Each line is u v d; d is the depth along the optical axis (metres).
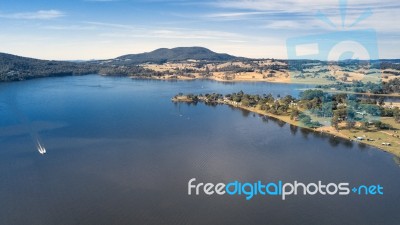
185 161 184.50
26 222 124.50
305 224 121.62
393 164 179.38
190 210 131.25
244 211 130.25
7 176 164.12
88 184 154.75
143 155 194.25
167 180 158.88
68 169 172.75
